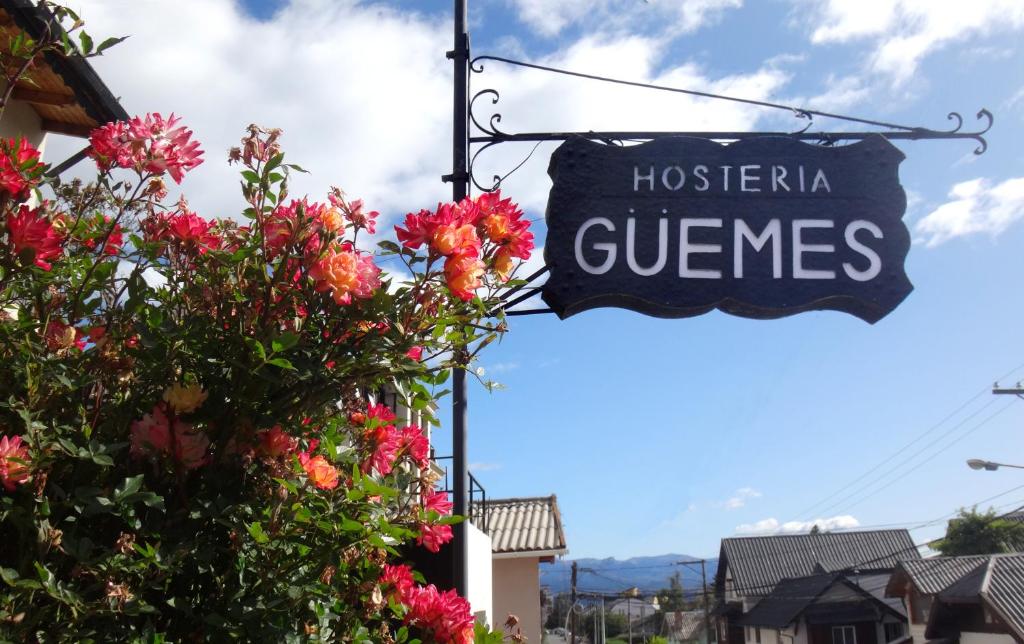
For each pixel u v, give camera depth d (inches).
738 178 161.8
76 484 86.4
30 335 88.7
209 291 95.7
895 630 1346.0
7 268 86.5
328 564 91.9
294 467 93.1
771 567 1717.5
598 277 157.9
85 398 91.8
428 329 99.8
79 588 79.0
